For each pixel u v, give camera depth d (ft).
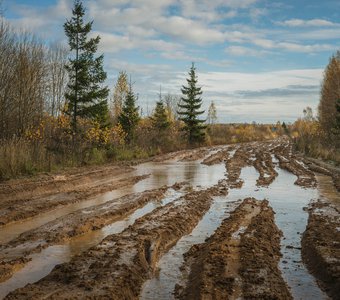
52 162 82.69
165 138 174.09
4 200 52.11
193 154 146.82
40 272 28.76
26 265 30.17
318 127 199.11
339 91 177.17
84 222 41.78
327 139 159.22
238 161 121.29
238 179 81.00
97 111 106.32
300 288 26.43
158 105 181.27
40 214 47.11
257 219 43.78
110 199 57.00
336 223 42.78
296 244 36.32
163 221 41.93
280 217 47.16
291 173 95.09
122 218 46.19
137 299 24.56
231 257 30.86
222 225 41.88
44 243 35.37
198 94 201.26
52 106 145.79
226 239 35.60
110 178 78.95
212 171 95.45
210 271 27.73
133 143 142.41
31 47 116.47
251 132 319.06
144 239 35.27
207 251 32.32
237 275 27.35
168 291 25.71
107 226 42.47
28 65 106.52
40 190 59.93
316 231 38.91
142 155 129.80
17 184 61.77
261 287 25.39
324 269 28.68
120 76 179.83
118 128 126.62
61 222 42.11
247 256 31.17
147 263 30.32
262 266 29.04
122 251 31.96
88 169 86.58
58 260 31.42
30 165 74.79
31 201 52.29
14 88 102.12
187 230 41.06
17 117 102.83
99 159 102.01
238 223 42.29
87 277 26.45
